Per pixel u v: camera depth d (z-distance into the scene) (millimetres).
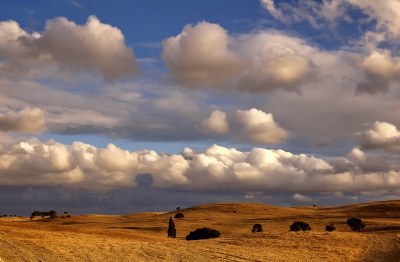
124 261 36625
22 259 31938
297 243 54469
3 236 41188
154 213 196250
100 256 37719
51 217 177375
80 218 172875
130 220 160250
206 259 41031
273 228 118062
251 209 180500
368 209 157500
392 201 172750
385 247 54344
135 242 49625
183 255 42250
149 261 37750
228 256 43375
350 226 106062
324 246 52719
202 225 130500
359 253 50375
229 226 125500
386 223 113500
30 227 53219
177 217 157750
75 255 36812
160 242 52719
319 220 135000
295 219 140875
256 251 47406
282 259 43344
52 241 42375
